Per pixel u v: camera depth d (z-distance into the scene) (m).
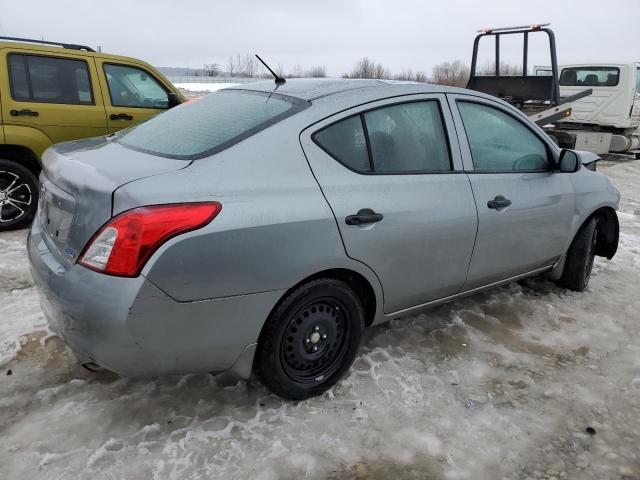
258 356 2.52
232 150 2.41
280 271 2.37
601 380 3.11
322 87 2.91
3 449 2.32
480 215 3.21
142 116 6.01
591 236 4.25
